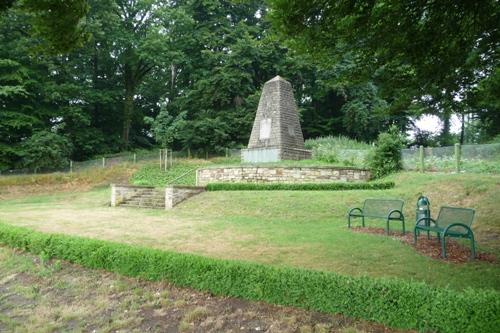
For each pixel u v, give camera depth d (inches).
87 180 989.2
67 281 266.7
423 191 523.8
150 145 1609.3
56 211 566.3
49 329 204.1
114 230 406.3
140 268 255.0
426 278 235.6
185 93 1432.1
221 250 315.6
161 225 437.1
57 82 1316.4
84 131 1337.4
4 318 218.2
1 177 949.2
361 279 190.2
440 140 1489.9
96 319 213.6
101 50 1422.2
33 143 1040.8
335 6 195.9
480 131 1378.0
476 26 221.3
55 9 194.7
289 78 1389.0
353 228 400.5
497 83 268.7
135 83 1545.3
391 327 173.6
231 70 1295.5
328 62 257.3
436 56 235.8
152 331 196.7
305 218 478.9
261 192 610.5
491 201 434.6
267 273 210.4
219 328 193.0
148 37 1384.1
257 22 1560.0
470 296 159.5
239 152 1194.6
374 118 1248.2
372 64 252.2
